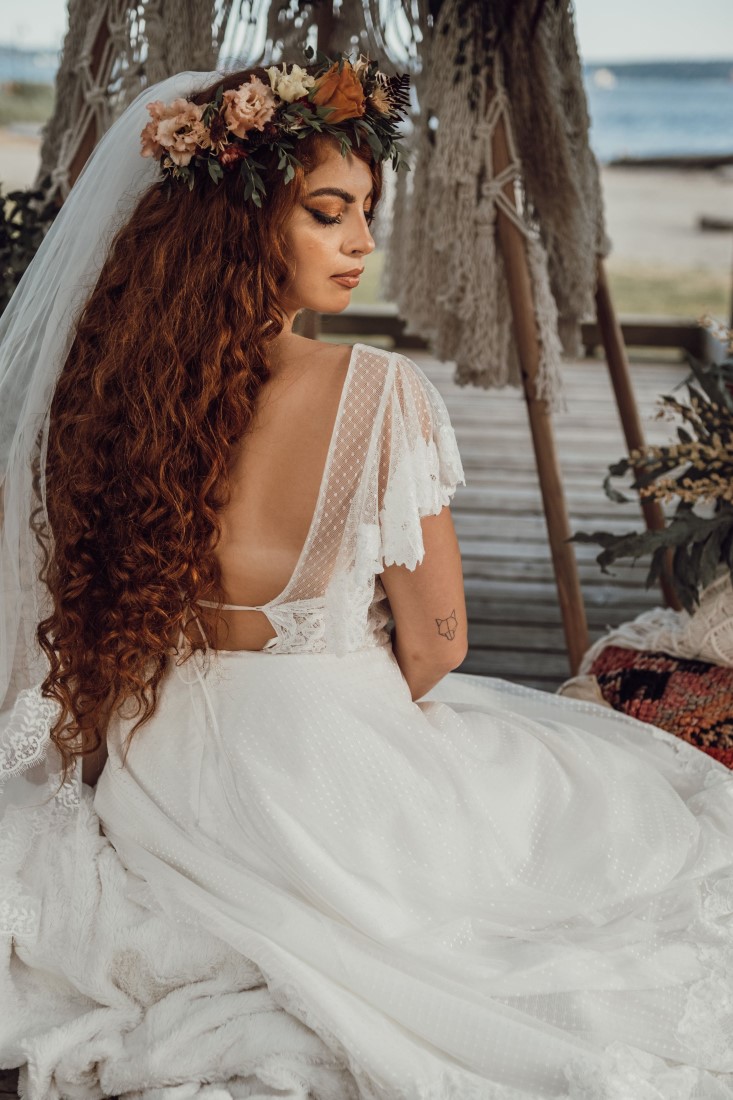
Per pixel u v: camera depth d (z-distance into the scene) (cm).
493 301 233
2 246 211
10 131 1573
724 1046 127
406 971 130
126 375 130
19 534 141
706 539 194
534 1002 130
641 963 134
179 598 134
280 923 131
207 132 127
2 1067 132
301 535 133
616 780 159
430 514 134
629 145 2502
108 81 217
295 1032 126
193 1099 123
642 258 1639
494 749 157
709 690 196
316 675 140
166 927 133
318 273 134
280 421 130
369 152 134
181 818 141
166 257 131
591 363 618
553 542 232
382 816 137
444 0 219
